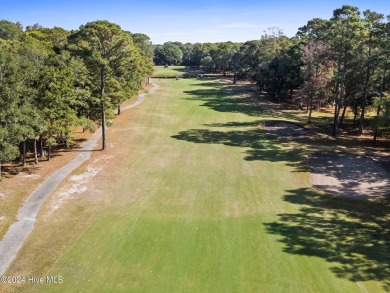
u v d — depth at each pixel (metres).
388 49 41.66
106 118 41.25
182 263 19.02
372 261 19.11
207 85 105.62
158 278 17.75
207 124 55.25
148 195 28.14
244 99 79.56
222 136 47.94
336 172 34.12
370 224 23.50
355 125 55.56
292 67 71.19
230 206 26.33
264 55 86.19
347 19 45.69
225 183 31.05
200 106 69.94
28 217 23.92
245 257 19.56
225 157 38.72
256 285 17.19
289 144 44.28
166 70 162.62
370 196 28.27
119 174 32.69
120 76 51.09
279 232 22.36
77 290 16.84
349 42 46.16
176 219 24.14
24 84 30.50
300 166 35.84
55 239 21.30
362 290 16.73
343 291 16.69
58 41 66.69
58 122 33.78
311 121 58.09
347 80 51.31
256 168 35.16
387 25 42.12
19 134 28.95
